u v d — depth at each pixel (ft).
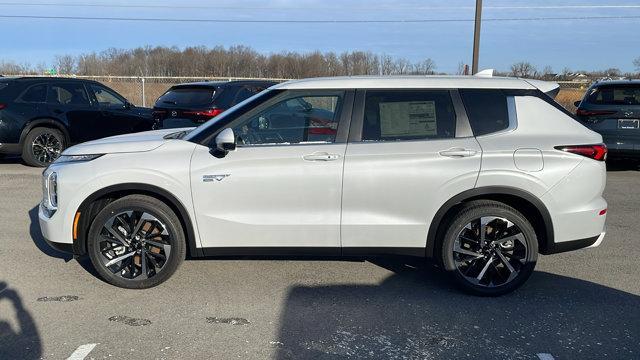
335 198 14.73
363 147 14.70
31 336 12.63
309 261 17.78
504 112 14.98
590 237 14.97
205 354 11.89
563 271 17.17
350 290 15.52
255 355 11.89
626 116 32.09
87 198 14.88
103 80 80.48
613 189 29.86
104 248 15.21
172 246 15.06
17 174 32.53
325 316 13.83
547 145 14.62
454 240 14.84
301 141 14.92
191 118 33.45
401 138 14.85
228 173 14.69
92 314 13.79
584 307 14.49
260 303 14.57
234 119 15.07
